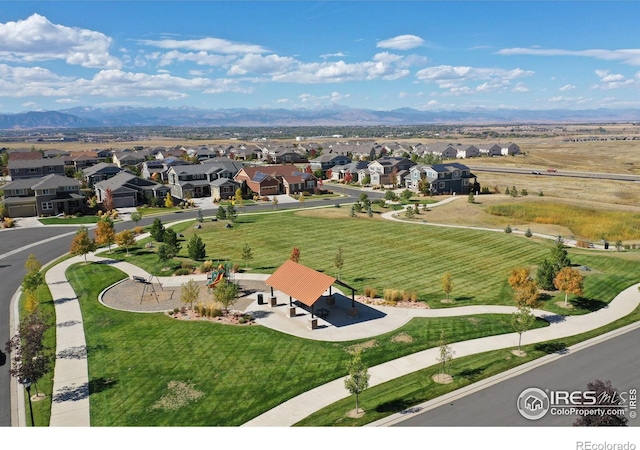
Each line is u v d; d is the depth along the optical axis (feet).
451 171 347.15
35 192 258.16
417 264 163.32
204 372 90.38
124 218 256.93
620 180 377.91
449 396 80.33
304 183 347.97
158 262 168.04
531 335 105.50
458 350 98.32
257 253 178.81
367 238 201.26
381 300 128.98
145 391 83.82
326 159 472.85
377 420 73.41
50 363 94.68
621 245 196.95
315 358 95.50
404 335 105.60
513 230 225.56
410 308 122.83
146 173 417.08
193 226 227.40
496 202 276.82
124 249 187.73
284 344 102.01
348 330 109.09
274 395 82.23
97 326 112.47
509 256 172.76
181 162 422.00
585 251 180.45
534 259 168.96
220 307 123.13
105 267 162.91
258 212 269.85
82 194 272.72
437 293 134.51
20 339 92.79
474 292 135.23
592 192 326.44
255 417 75.46
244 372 90.22
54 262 172.04
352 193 357.20
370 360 94.48
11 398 83.35
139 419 75.31
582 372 88.17
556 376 86.84
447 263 164.14
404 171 396.37
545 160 559.79
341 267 152.87
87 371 91.45
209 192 344.08
